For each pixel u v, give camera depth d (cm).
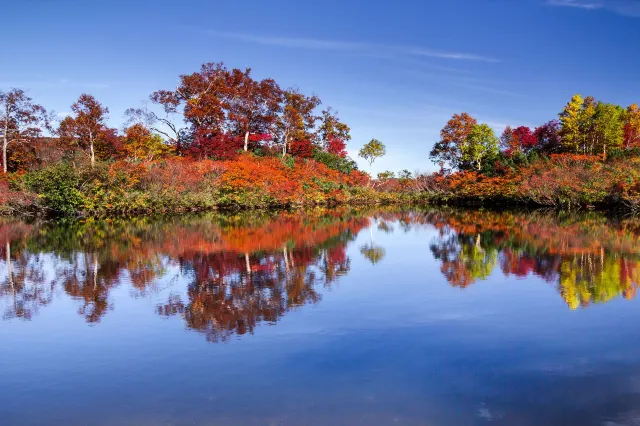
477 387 436
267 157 3647
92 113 3334
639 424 373
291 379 455
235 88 3869
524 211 2819
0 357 519
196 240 1445
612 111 4097
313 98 4584
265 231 1714
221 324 620
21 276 924
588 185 2759
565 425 373
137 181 2553
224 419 385
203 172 2884
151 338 570
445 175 4303
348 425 375
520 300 725
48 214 2412
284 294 770
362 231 1730
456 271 955
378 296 754
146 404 412
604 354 510
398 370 473
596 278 874
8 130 3130
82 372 479
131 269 987
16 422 387
